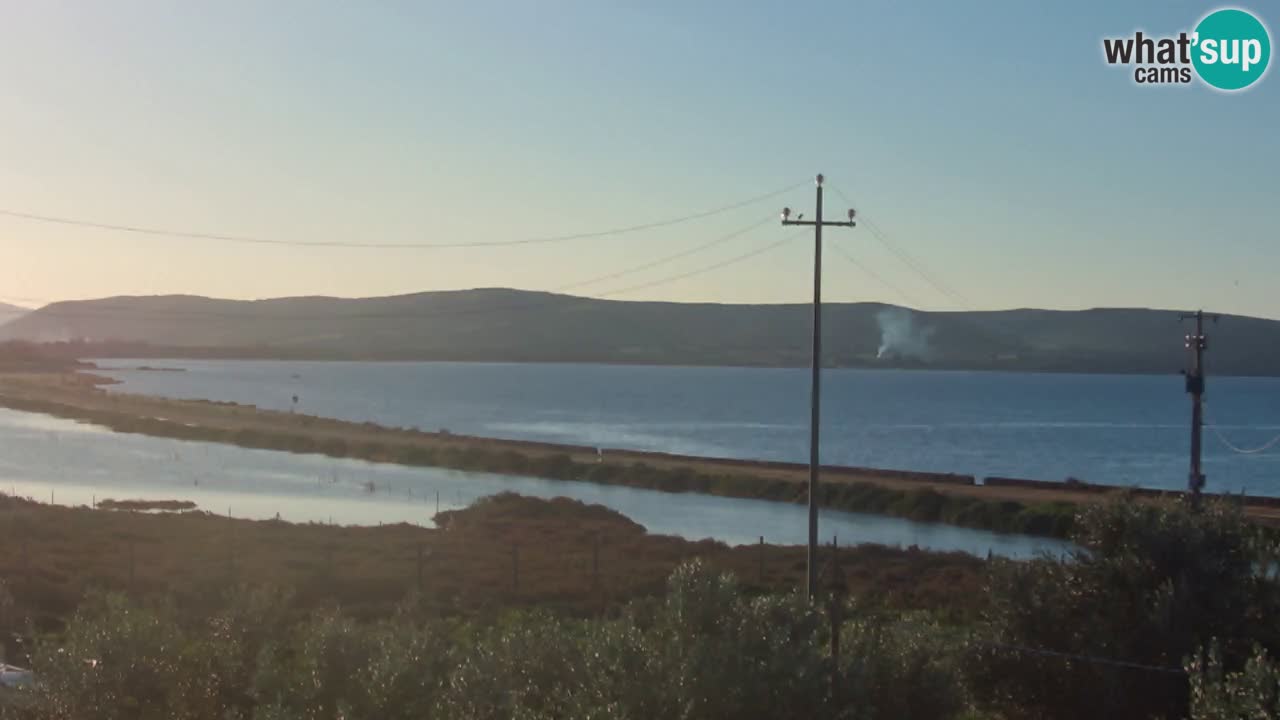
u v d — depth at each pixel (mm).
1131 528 20047
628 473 92438
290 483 86875
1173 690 18594
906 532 67188
